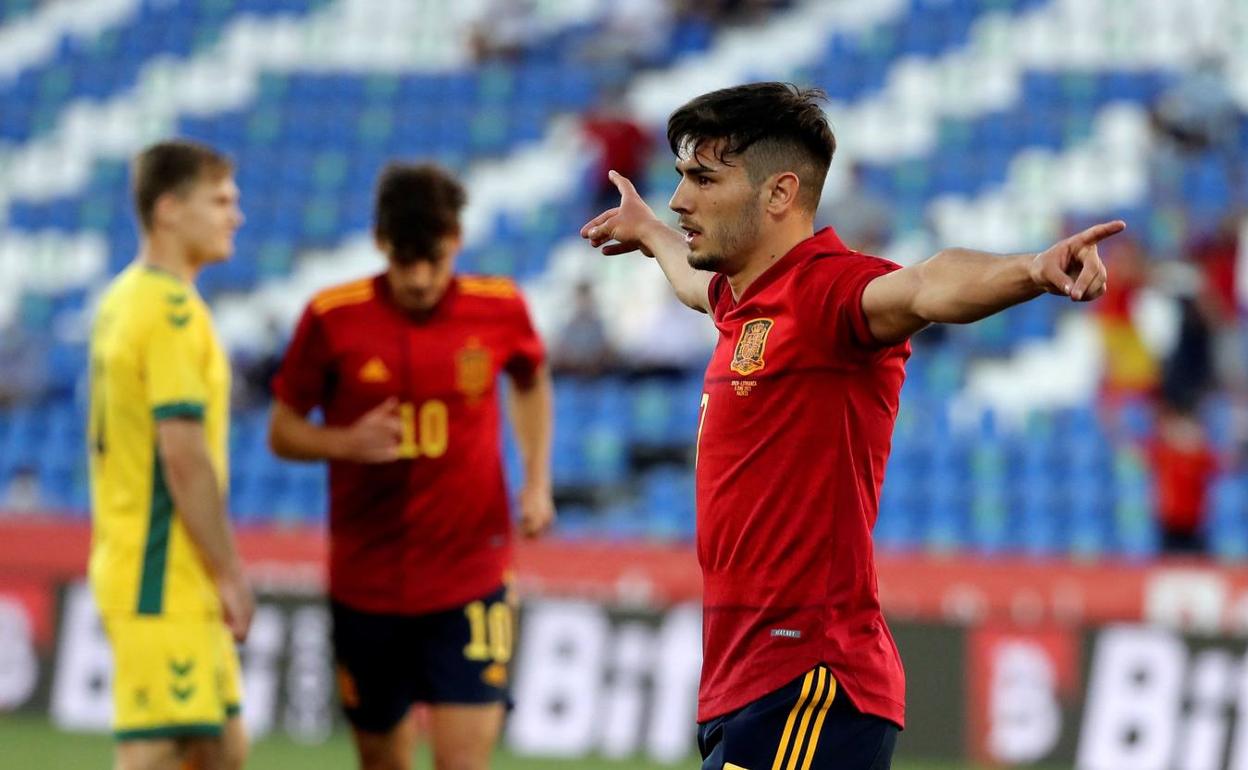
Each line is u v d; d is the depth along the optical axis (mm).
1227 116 60156
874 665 13484
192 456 18297
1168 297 51250
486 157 66125
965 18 67875
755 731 13391
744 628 13609
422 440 20766
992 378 50938
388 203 20188
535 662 34594
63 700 36188
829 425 13352
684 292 16141
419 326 20953
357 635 21031
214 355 19234
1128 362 48125
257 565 35906
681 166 14047
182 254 19031
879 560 34312
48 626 36531
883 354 13344
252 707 35375
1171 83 63844
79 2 76625
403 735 21719
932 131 62750
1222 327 49469
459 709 20672
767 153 13750
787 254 13734
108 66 73062
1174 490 43312
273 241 63250
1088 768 31969
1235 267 51375
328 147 67688
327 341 20891
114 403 18641
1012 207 58594
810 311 13258
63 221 66125
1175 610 32594
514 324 21562
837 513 13398
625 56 69188
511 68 69875
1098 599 32969
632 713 33875
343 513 21031
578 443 48562
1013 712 32469
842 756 13297
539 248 59469
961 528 44125
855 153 62031
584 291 50719
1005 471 45188
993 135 62250
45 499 50375
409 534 20766
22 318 61844
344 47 72438
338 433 20266
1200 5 66312
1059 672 32406
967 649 32812
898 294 12531
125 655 18422
